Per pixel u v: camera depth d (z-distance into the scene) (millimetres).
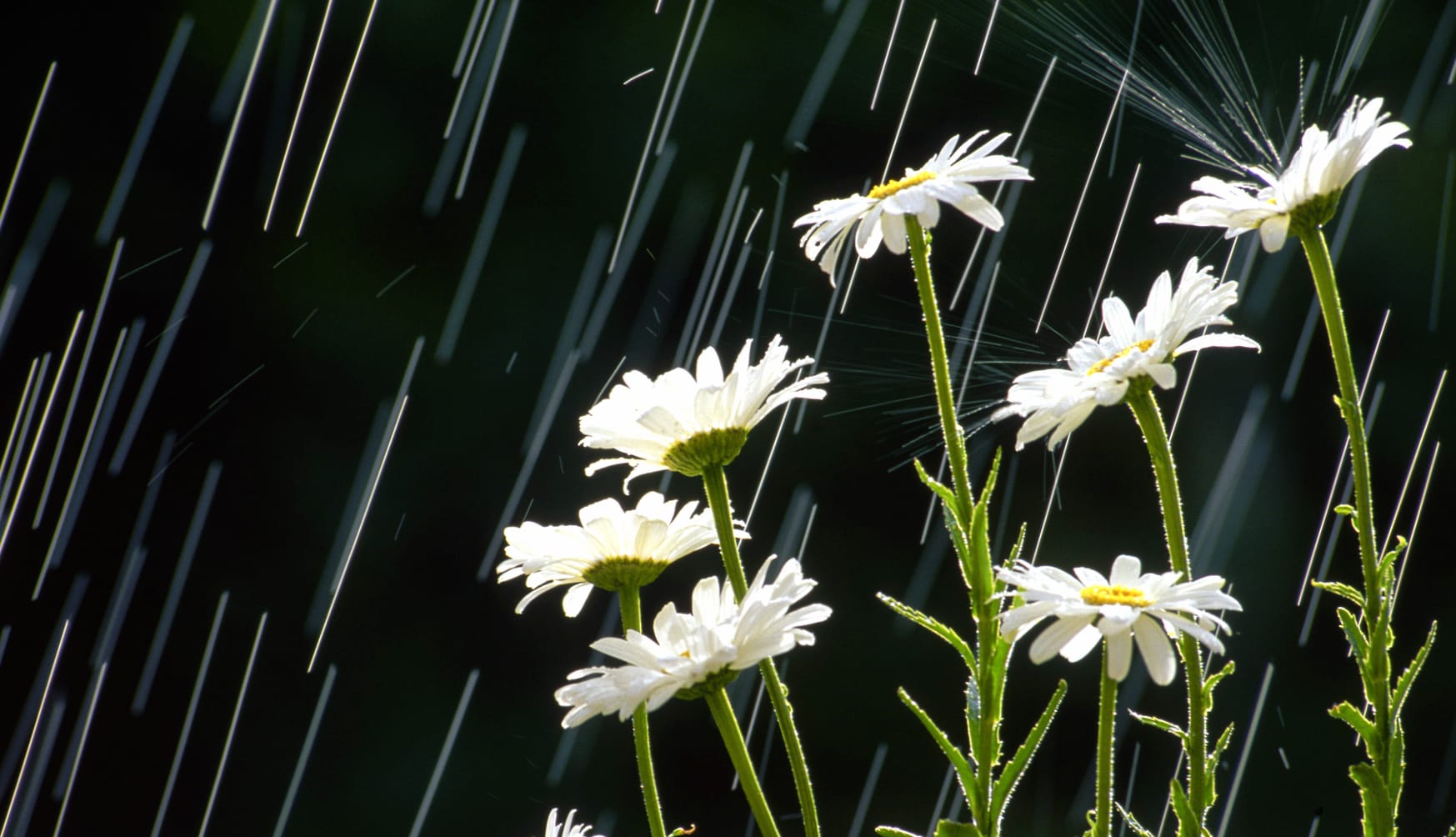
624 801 5512
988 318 5332
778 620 1561
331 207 5641
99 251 5508
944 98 5547
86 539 5414
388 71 5707
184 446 5488
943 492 1560
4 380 5387
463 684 5520
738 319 5574
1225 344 1562
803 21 5664
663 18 5695
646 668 1566
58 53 5500
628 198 5645
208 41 5613
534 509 5559
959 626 5461
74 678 5398
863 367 5473
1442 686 5598
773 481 5496
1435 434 5559
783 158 5637
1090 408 1566
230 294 5574
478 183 5668
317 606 5484
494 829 5445
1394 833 1542
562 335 5590
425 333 5590
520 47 5707
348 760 5457
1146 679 5422
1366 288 5543
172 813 5395
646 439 1631
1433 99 5379
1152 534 5473
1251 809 5344
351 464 5531
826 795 5359
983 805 1539
